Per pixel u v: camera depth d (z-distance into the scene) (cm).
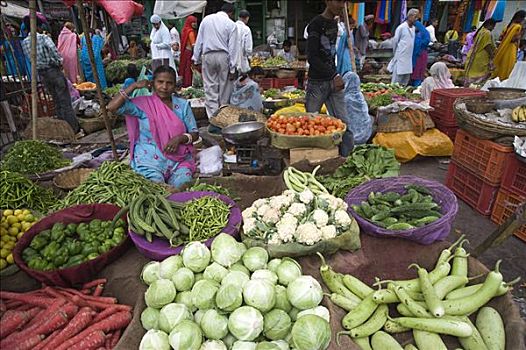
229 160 438
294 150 388
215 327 155
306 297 166
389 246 229
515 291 269
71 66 884
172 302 171
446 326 173
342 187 307
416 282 202
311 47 441
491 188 361
